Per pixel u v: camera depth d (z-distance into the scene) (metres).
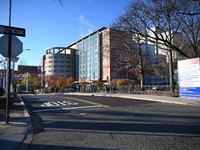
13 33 6.14
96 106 11.00
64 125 6.20
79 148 4.02
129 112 8.52
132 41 23.89
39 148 4.05
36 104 13.29
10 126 5.84
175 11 14.63
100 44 72.56
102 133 5.15
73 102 13.88
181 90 13.81
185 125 5.88
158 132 5.15
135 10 18.02
